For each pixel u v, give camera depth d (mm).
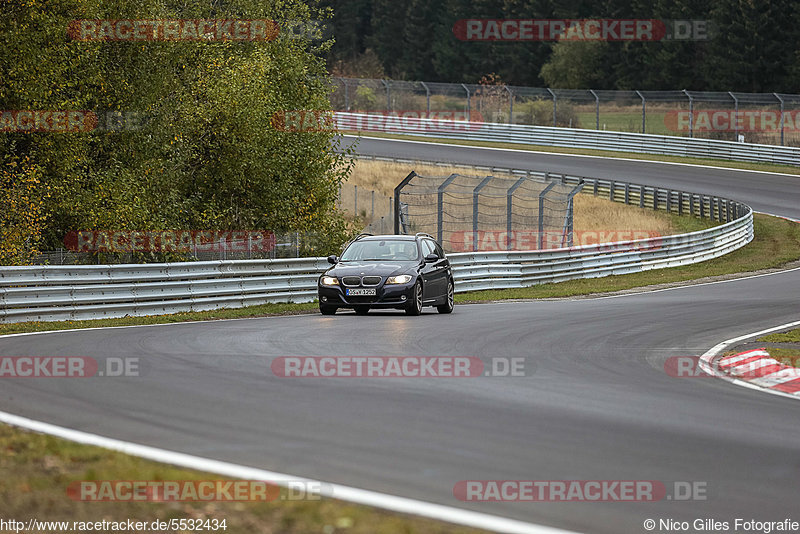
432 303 72125
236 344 49656
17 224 80062
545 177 187500
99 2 87000
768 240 147250
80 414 31250
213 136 102500
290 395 35094
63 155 86062
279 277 82000
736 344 53844
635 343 53719
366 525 19656
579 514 21344
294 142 107250
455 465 25172
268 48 108500
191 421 30297
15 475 22953
